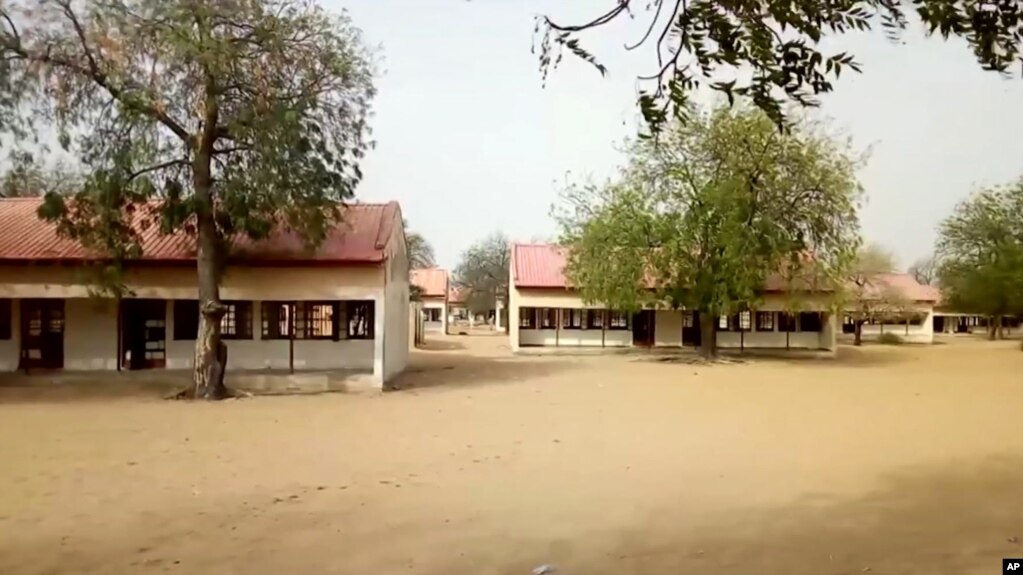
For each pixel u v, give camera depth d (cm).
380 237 2466
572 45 493
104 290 2195
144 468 1145
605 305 3700
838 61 452
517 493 978
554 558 698
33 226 2505
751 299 3509
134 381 2369
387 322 2483
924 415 1795
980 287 4712
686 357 3769
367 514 869
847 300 3878
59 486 1022
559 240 3797
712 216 3438
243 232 2212
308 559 700
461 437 1445
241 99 2027
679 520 839
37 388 2239
